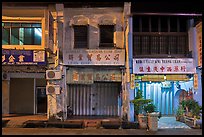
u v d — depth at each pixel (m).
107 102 19.70
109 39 18.67
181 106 18.16
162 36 18.69
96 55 17.92
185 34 18.61
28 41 18.27
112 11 18.62
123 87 18.19
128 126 16.30
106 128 16.30
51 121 17.12
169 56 18.48
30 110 20.75
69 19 18.66
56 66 17.94
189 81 18.34
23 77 20.69
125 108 17.72
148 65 17.59
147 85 19.42
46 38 16.33
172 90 19.53
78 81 18.64
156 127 15.55
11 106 20.78
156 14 17.53
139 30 18.64
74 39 18.66
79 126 16.30
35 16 18.16
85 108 19.64
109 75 18.64
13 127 16.38
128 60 17.61
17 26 18.30
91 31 18.59
